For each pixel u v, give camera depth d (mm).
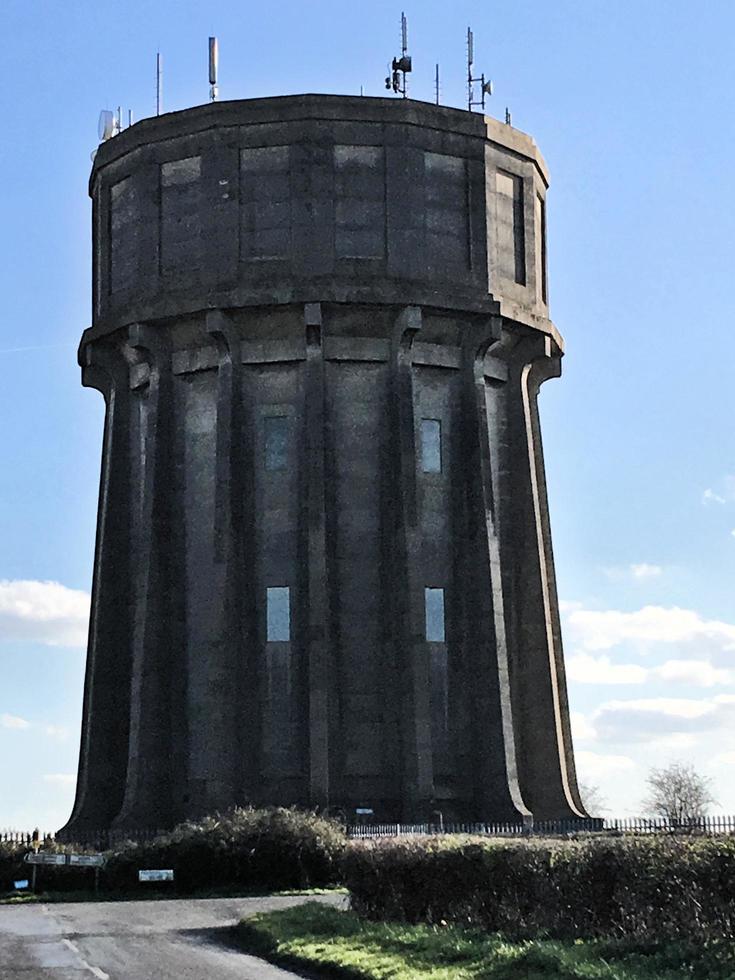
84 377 55344
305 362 50188
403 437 49594
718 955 17422
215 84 55000
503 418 53438
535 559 52500
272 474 50219
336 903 32188
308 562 48781
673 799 78812
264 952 23703
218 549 48812
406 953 21469
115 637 52156
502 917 22859
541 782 51125
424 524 50562
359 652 49188
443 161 52031
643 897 19438
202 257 50656
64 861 37938
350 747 48531
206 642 49875
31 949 24562
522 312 52156
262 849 37719
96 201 55438
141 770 48625
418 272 50531
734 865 17891
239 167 51000
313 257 50094
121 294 52906
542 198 56062
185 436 51562
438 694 49562
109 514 53031
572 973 17797
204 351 51500
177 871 37562
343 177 50844
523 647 52125
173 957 23391
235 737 47750
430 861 25203
